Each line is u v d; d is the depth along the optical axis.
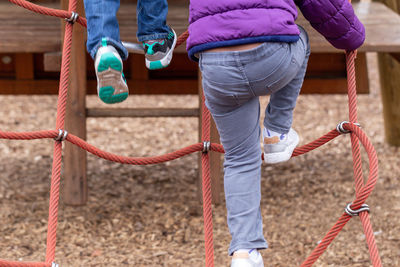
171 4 10.20
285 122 4.01
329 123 12.54
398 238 7.28
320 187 9.09
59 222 7.82
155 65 4.17
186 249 7.13
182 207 8.39
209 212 4.67
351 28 3.82
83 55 8.00
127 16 9.25
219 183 8.37
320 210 8.26
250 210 3.75
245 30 3.32
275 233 7.53
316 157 10.54
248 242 3.70
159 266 6.67
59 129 4.67
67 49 4.75
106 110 8.19
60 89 4.70
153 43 4.14
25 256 6.89
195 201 8.61
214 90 3.50
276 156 4.05
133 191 9.03
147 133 12.08
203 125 5.02
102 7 3.85
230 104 3.59
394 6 10.25
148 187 9.22
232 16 3.35
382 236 7.36
